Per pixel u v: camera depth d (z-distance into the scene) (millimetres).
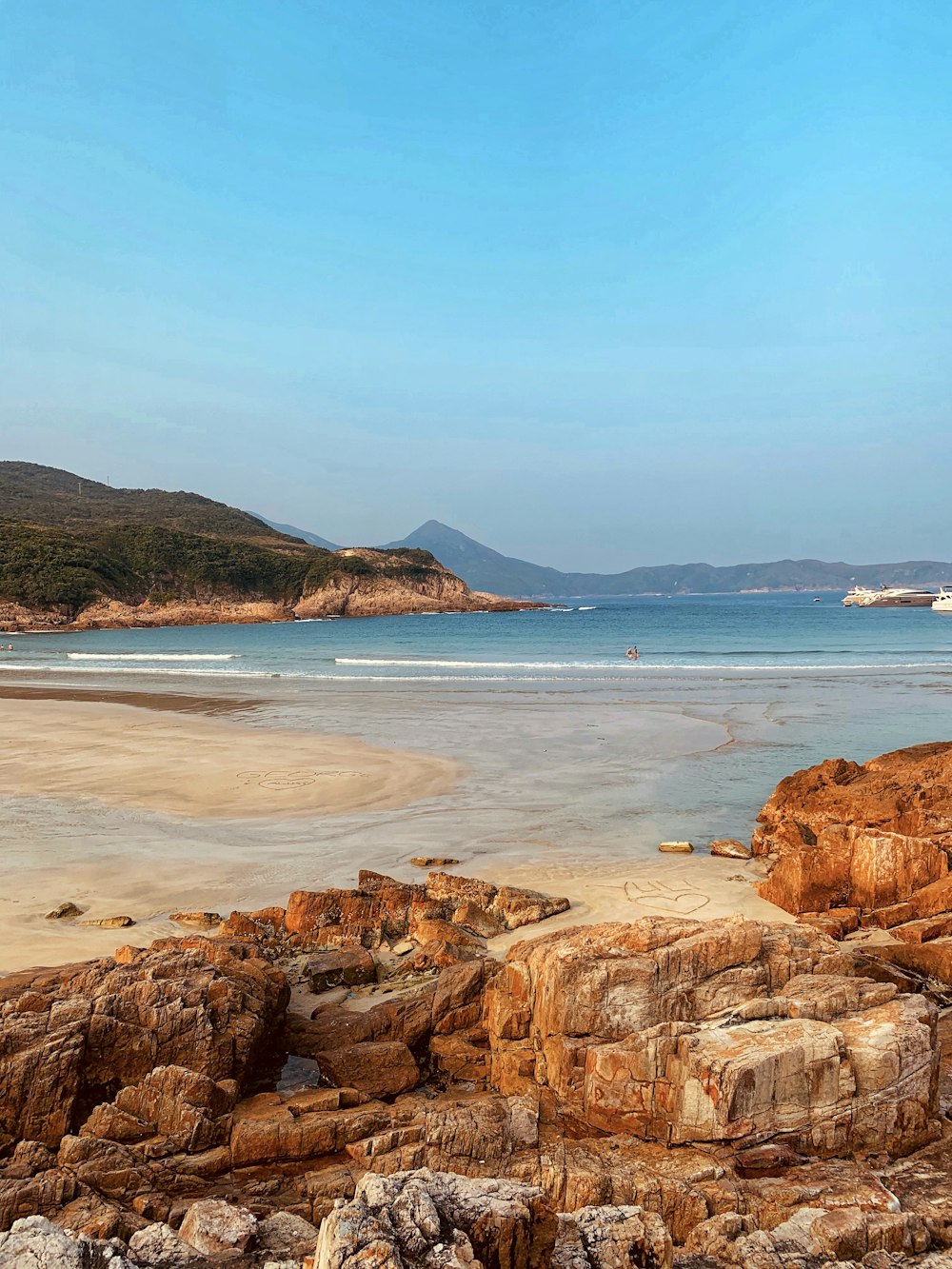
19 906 13898
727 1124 7078
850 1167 7039
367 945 12523
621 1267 5559
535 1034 8711
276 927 12992
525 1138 7328
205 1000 8570
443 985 9898
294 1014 10203
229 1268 5625
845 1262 5797
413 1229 4977
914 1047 7617
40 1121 7695
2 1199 6453
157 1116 7617
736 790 21938
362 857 16750
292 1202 6793
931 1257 6012
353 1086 8641
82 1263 5277
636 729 30438
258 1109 7926
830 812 17625
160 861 16438
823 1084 7332
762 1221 6336
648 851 17062
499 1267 5254
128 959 10148
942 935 12367
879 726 30719
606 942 8781
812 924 12719
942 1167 7227
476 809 20234
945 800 17391
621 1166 6875
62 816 19625
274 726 31672
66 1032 8000
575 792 21781
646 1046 7578
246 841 17797
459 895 13586
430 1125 7270
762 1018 8008
